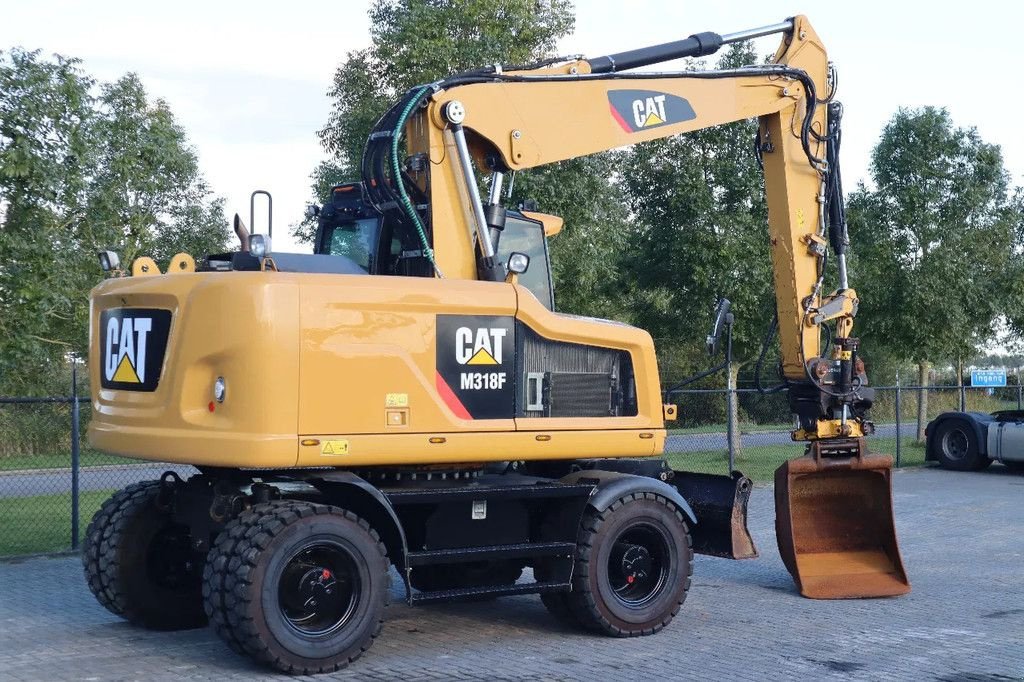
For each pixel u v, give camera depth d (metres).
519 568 8.79
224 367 7.07
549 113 8.90
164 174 15.04
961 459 21.27
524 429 7.95
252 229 8.04
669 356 29.59
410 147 8.55
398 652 7.70
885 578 9.93
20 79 12.11
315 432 7.09
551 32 19.55
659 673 7.07
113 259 8.31
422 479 8.05
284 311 7.04
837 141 10.32
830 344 10.38
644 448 8.55
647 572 8.34
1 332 12.00
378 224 8.74
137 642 7.98
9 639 8.05
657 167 22.58
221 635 7.00
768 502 16.30
